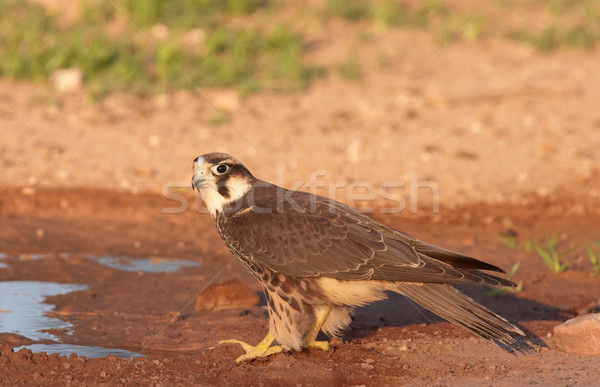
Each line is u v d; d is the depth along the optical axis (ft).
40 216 43.21
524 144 56.80
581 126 61.00
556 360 25.81
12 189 46.06
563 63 80.79
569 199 47.29
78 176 48.75
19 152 51.67
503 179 50.37
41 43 74.33
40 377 23.45
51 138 54.90
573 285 34.47
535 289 34.06
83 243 39.70
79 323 29.35
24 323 29.12
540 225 43.29
